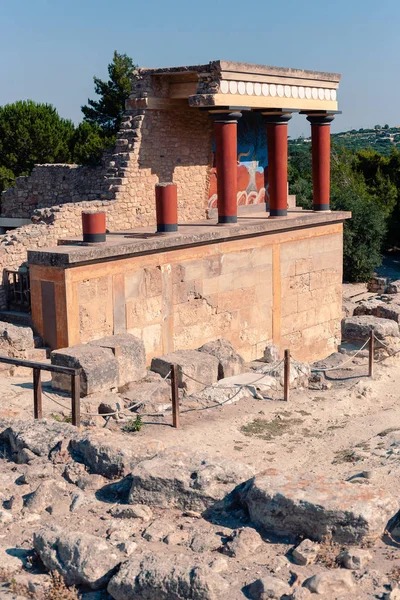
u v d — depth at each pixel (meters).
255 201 25.02
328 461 10.75
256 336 21.52
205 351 15.72
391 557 6.98
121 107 41.00
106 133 40.81
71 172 23.92
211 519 7.98
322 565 6.93
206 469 8.35
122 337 15.02
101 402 12.93
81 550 6.98
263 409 13.55
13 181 37.94
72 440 9.68
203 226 20.69
